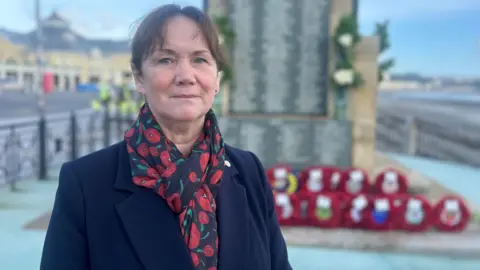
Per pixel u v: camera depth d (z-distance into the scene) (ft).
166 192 4.12
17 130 41.45
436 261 14.61
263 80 21.49
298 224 16.79
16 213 19.27
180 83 4.25
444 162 37.83
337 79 20.62
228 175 4.72
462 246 15.20
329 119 21.34
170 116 4.29
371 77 21.24
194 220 4.21
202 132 4.61
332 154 21.45
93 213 4.17
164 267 4.00
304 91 21.49
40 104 36.24
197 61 4.37
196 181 4.20
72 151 28.89
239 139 21.54
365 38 21.20
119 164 4.37
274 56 21.36
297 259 14.48
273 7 21.17
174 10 4.36
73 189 4.24
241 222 4.49
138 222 4.09
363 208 16.55
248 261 4.38
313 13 21.11
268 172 18.04
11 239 16.06
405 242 15.52
